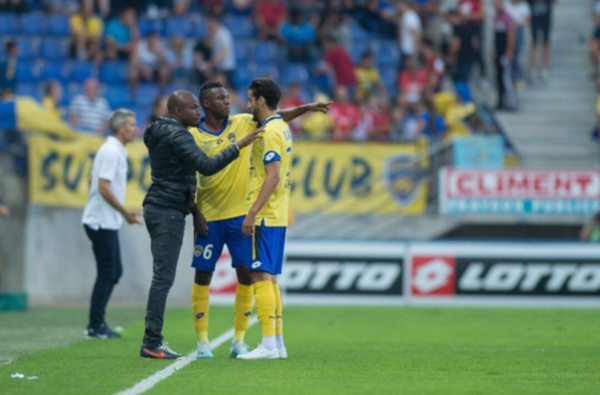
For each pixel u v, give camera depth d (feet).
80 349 95.25
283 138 82.28
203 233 85.97
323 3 231.30
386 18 232.53
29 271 181.78
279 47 226.99
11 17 233.76
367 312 155.74
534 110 213.46
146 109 217.77
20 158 181.98
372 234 183.11
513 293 171.22
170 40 222.28
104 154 106.93
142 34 231.91
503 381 72.95
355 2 234.38
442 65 216.74
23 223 181.78
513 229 193.88
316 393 65.05
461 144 181.47
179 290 182.50
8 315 145.07
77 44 225.35
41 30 233.76
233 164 85.46
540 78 218.59
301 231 182.60
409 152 182.19
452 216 184.14
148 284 183.32
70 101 221.25
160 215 84.17
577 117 213.05
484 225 193.88
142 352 85.46
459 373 77.92
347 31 230.48
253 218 80.94
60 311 153.17
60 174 181.78
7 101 180.04
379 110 205.77
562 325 132.87
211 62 215.10
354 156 181.78
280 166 82.84
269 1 231.71
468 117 191.93
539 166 194.18
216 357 87.35
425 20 230.68
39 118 180.34
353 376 74.90
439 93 212.84
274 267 83.76
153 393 64.23
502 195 177.78
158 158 84.17
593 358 90.89
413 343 106.52
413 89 215.92
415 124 202.69
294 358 87.66
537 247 171.53
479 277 171.53
